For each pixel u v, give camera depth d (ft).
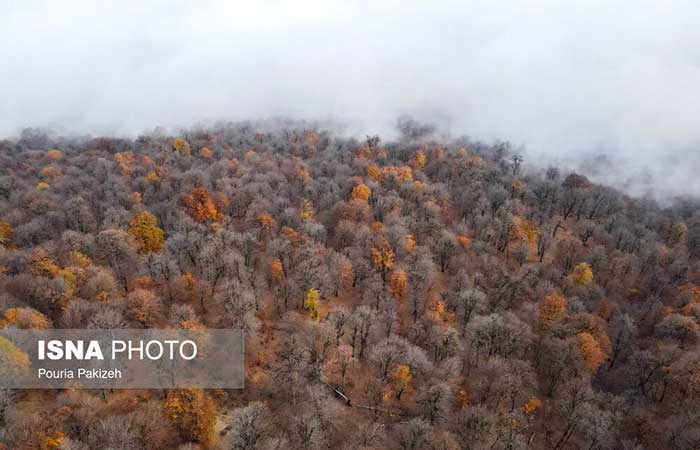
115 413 259.39
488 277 418.10
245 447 246.47
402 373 300.61
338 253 412.98
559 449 295.07
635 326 380.17
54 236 416.87
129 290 352.69
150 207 481.46
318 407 273.75
